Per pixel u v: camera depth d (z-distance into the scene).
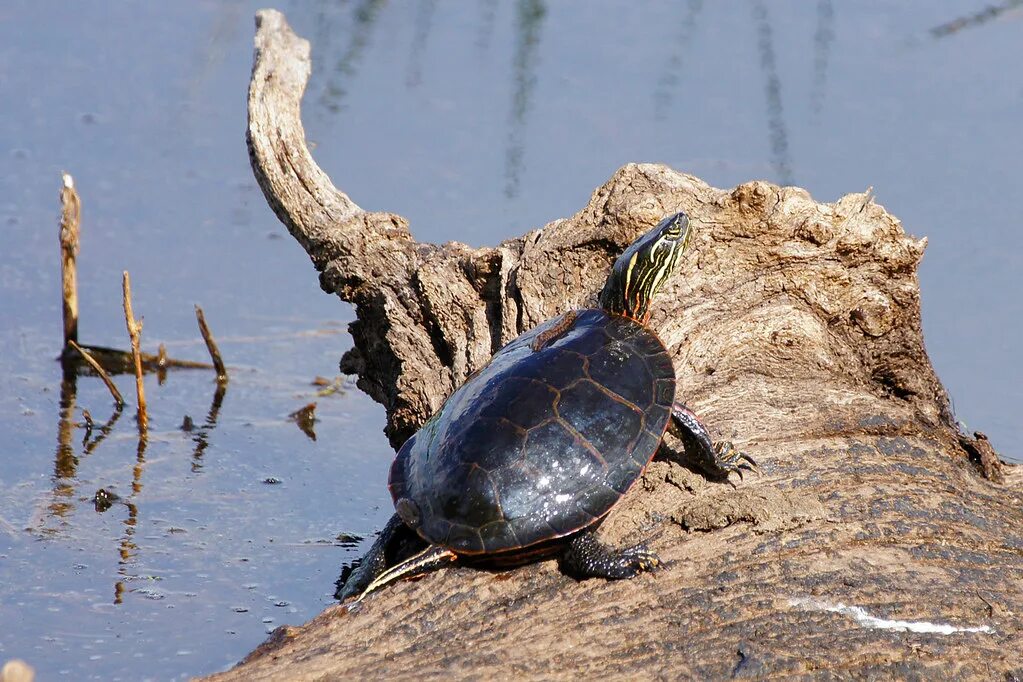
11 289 19.92
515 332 14.14
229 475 15.93
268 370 18.72
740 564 11.01
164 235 21.48
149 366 18.61
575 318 12.27
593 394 11.08
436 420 11.66
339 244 15.34
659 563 10.84
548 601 10.60
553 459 10.69
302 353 19.22
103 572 13.49
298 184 15.86
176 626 12.59
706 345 13.83
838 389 13.51
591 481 10.66
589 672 9.98
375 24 28.41
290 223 15.95
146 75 25.88
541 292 14.26
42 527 14.28
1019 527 12.25
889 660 10.36
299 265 21.20
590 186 22.30
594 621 10.43
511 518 10.48
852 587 10.89
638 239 13.20
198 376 18.48
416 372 14.45
